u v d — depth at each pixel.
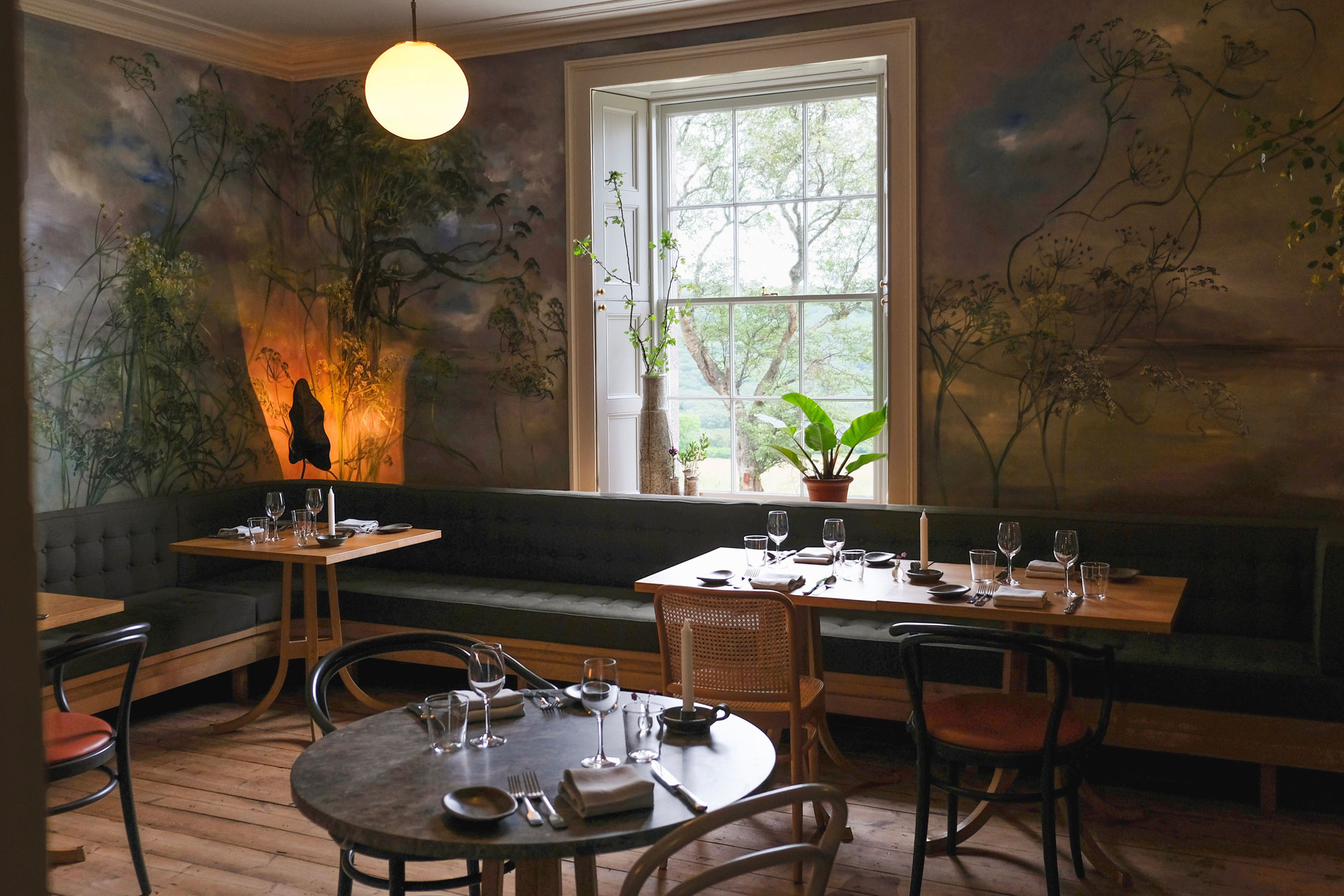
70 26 4.79
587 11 5.12
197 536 5.20
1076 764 2.93
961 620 4.14
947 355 4.78
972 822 3.24
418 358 5.81
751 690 3.10
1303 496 4.23
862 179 5.26
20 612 0.34
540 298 5.50
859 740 4.23
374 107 4.28
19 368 0.33
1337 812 3.48
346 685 4.67
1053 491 4.62
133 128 5.09
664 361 5.51
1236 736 3.49
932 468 4.84
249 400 5.79
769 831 3.40
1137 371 4.45
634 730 2.16
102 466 4.96
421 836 1.68
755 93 5.39
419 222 5.75
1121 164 4.43
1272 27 4.16
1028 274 4.61
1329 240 4.11
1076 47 4.47
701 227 5.59
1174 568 4.08
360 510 5.52
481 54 5.55
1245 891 2.94
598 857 3.26
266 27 5.39
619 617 4.39
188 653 4.49
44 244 4.68
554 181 5.44
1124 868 3.09
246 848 3.30
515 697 2.30
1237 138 4.23
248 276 5.76
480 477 5.71
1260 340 4.25
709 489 5.66
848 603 3.25
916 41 4.73
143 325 5.16
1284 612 3.94
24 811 0.34
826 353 5.39
